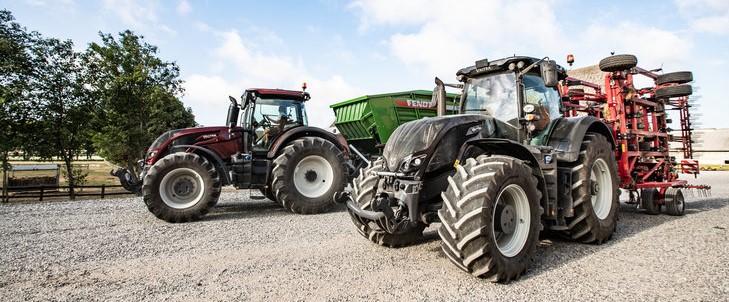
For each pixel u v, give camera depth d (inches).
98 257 162.9
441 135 148.3
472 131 158.6
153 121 748.0
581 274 133.3
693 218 241.0
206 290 122.2
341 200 165.6
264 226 230.2
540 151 160.2
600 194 188.1
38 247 180.4
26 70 652.1
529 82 184.5
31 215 276.4
